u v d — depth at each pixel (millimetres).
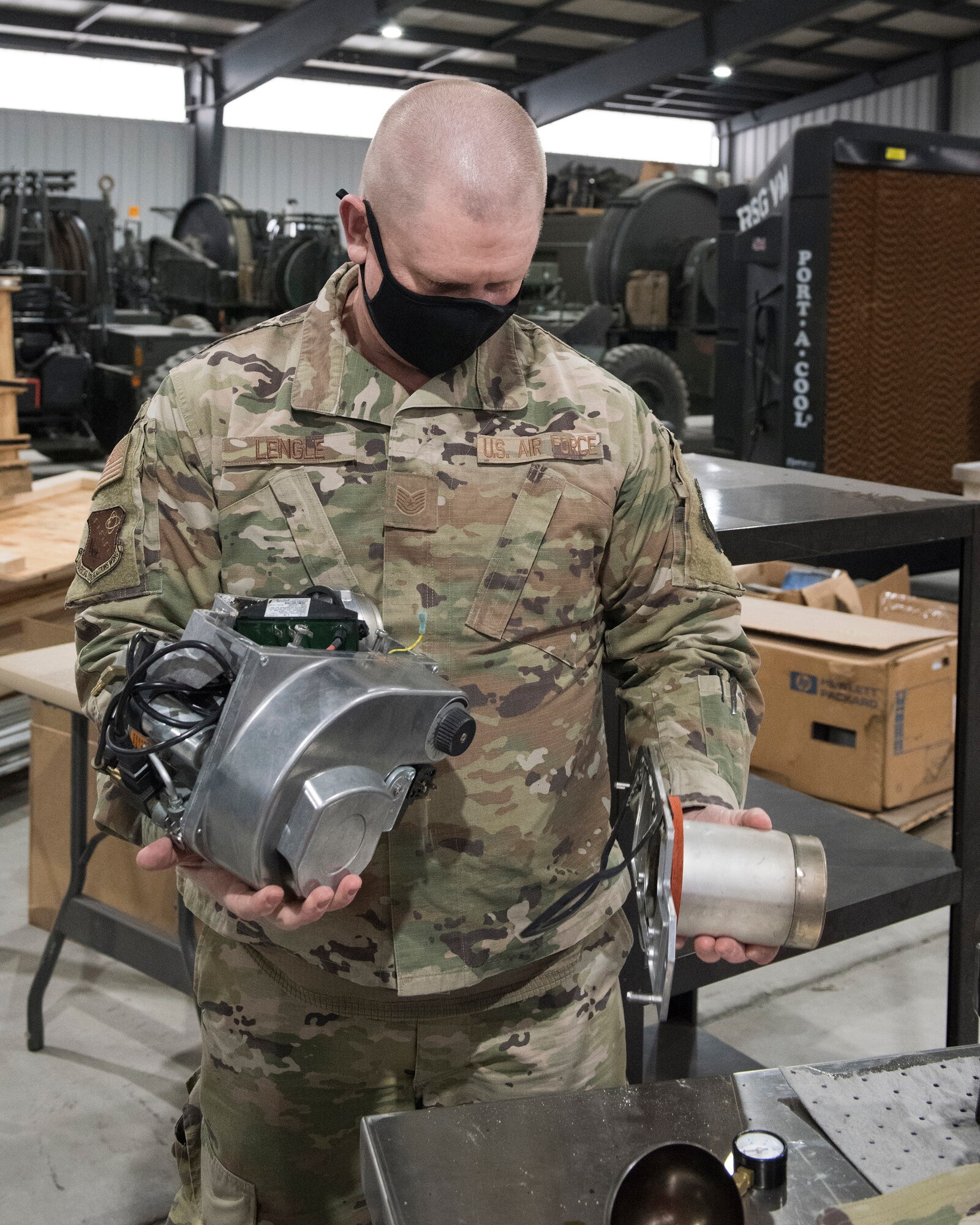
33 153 16672
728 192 6855
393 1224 806
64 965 2793
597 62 14992
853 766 3016
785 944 936
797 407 6117
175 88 16953
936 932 2984
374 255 1062
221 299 10867
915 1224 787
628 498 1196
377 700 893
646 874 1001
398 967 1139
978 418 6637
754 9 12992
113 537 1135
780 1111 929
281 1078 1211
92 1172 2098
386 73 16984
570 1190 844
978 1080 960
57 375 9148
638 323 9844
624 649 1255
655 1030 2322
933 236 6211
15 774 3961
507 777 1144
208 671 956
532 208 1017
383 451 1125
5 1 13820
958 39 15484
